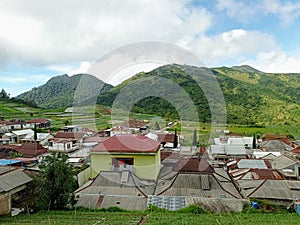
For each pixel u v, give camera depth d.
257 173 20.22
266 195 15.19
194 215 11.79
